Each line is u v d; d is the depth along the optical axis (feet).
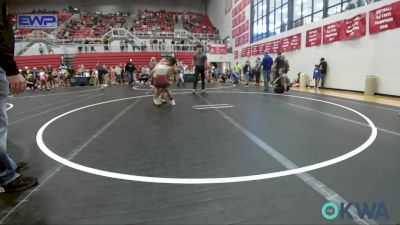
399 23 34.42
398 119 20.40
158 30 127.13
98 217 7.63
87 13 141.59
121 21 135.95
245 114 22.75
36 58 93.09
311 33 52.95
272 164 11.34
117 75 75.51
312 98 33.76
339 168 10.81
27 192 9.18
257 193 8.86
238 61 93.97
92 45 98.37
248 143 14.43
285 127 17.99
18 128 19.25
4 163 9.18
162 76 27.99
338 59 45.83
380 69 37.65
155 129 17.95
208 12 145.89
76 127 19.07
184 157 12.43
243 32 88.53
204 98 34.01
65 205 8.30
